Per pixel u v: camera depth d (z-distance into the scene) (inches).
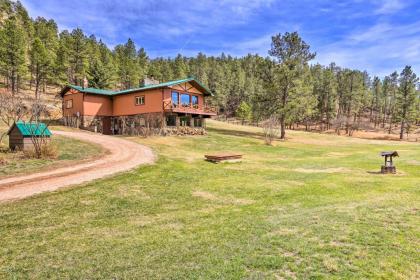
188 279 191.2
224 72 4163.4
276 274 193.0
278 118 1572.3
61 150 762.8
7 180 485.7
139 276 197.5
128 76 3068.4
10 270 211.0
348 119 3139.8
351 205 359.6
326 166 767.1
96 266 214.4
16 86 2354.8
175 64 4188.0
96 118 1473.9
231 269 201.6
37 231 289.6
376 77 4276.6
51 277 200.5
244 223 304.8
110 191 440.8
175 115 1373.0
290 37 1550.2
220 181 532.1
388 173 640.4
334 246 233.0
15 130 730.2
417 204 354.3
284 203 390.0
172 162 700.7
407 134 2992.1
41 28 3358.8
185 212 355.6
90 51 3036.4
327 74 3393.2
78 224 311.0
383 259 209.3
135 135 1259.8
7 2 3887.8
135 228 298.7
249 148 1144.8
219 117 3722.9
